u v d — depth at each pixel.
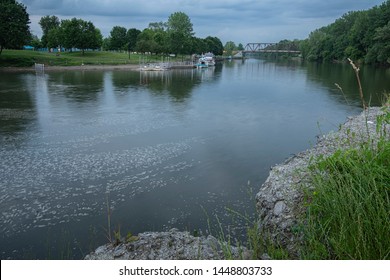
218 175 13.35
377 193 4.51
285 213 6.21
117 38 118.44
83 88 42.59
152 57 115.62
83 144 17.61
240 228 9.11
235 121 24.00
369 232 4.24
